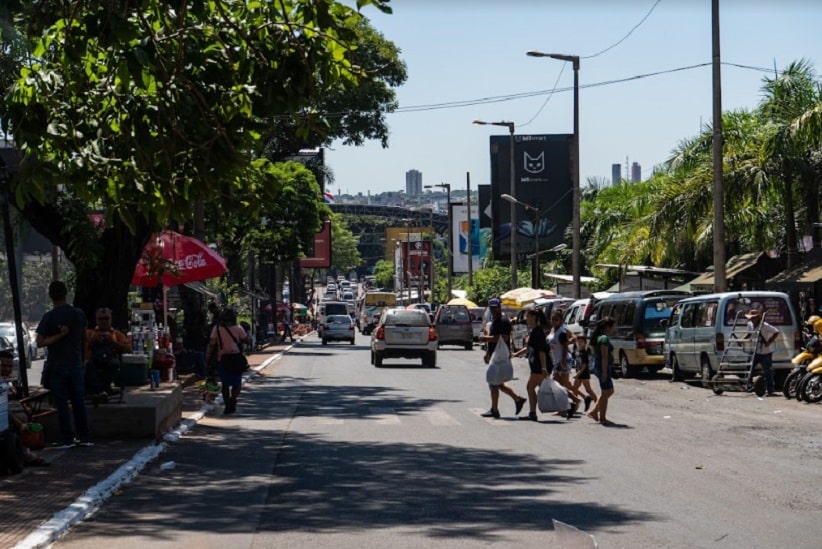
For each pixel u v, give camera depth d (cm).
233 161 1384
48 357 1688
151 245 2709
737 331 2786
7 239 1628
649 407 2378
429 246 15862
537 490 1291
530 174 8931
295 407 2455
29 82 1318
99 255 2091
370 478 1399
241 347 2325
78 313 1639
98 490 1255
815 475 1390
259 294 6444
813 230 3784
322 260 10262
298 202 6031
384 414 2269
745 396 2672
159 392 1927
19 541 972
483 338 2203
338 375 3650
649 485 1319
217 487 1335
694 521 1093
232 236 5700
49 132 1320
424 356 4094
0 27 1413
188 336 3158
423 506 1196
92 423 1723
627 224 5631
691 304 3017
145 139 1363
